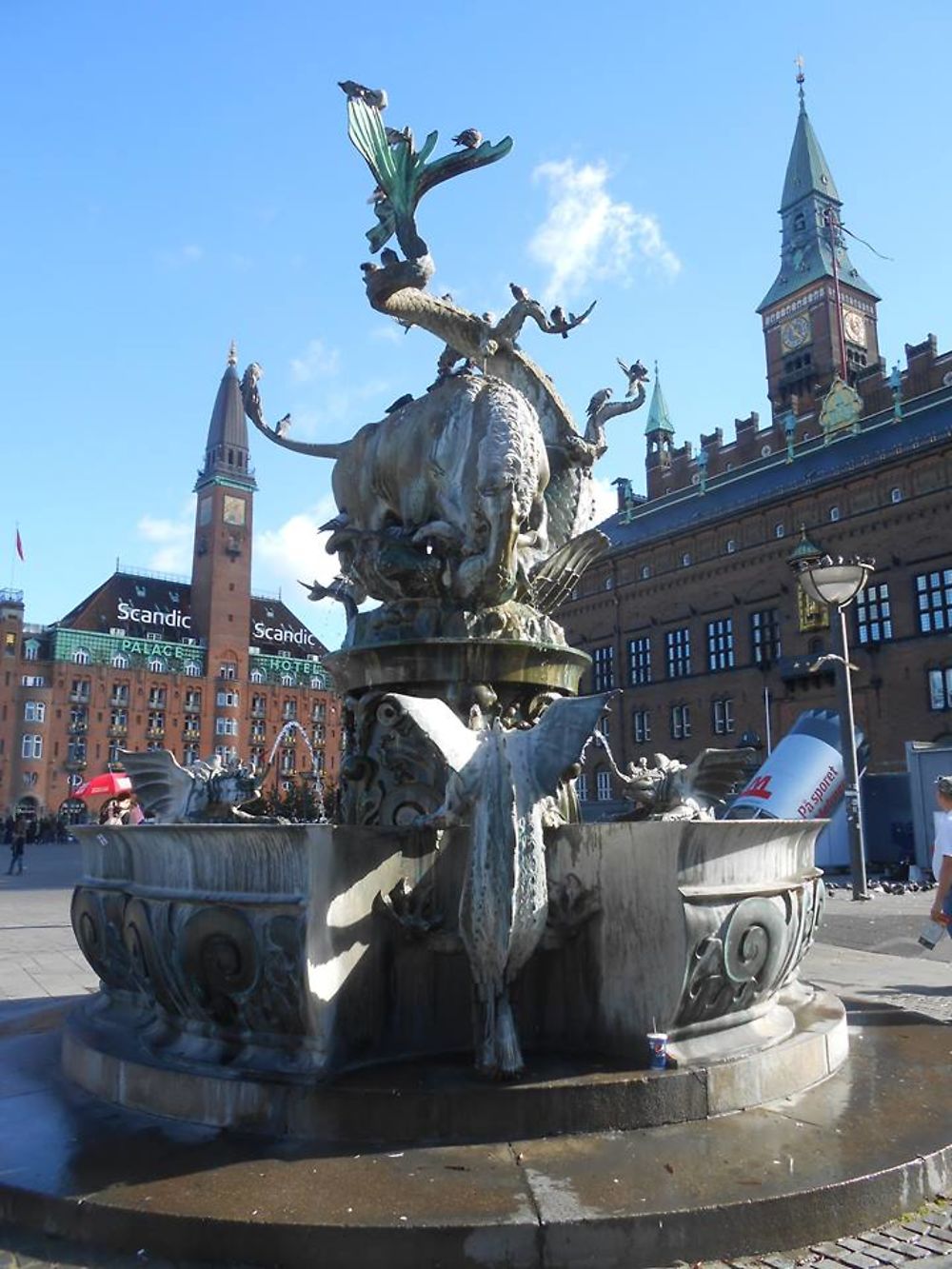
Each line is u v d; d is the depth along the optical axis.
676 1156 3.77
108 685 100.44
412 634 6.71
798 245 74.31
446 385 7.18
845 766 17.39
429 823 4.51
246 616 109.94
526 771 4.49
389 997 4.53
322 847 4.22
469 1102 3.96
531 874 4.33
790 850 5.09
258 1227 3.23
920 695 43.69
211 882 4.48
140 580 111.75
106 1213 3.37
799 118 77.44
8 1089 4.80
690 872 4.44
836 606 17.36
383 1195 3.43
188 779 7.67
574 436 7.92
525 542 7.12
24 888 23.34
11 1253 3.36
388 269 7.75
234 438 112.31
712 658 54.44
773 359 74.56
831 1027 5.14
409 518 7.19
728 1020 4.69
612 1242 3.22
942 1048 5.54
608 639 61.12
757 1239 3.33
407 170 7.96
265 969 4.21
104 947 5.41
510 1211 3.29
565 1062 4.39
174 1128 4.13
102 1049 4.72
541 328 7.79
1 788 93.56
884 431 49.72
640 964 4.48
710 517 53.81
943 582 43.66
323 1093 3.98
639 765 6.88
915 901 16.92
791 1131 4.05
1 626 95.19
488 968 4.27
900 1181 3.65
